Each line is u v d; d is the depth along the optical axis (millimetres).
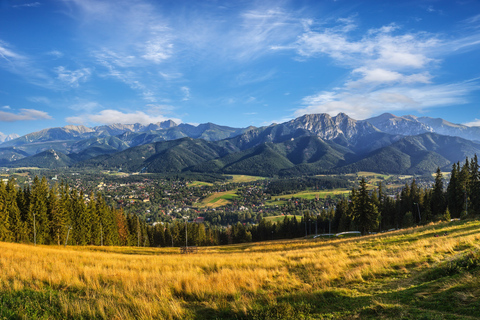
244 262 18141
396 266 12797
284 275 13078
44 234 60156
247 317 7695
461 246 14844
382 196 83938
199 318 7820
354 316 6941
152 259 22906
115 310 7891
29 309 7723
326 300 8727
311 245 41406
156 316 7762
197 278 12242
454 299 6824
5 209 54469
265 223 112375
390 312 6805
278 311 7715
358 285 10344
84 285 10945
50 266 15086
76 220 68188
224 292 10281
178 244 98438
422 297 7566
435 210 72500
